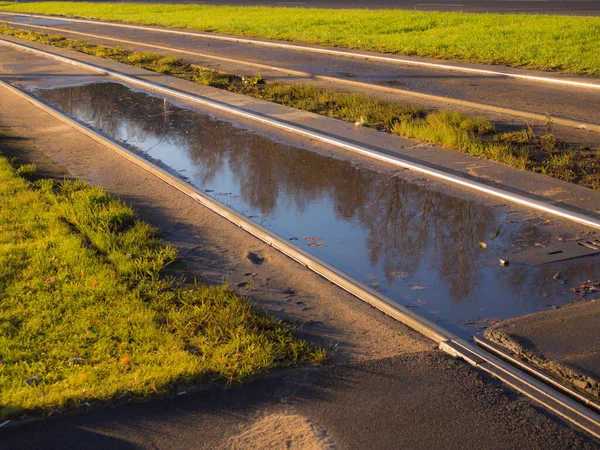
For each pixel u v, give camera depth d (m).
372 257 6.81
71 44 25.53
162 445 3.93
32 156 10.80
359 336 5.21
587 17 22.36
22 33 30.73
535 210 7.71
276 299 5.87
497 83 15.23
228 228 7.56
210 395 4.41
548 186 8.37
